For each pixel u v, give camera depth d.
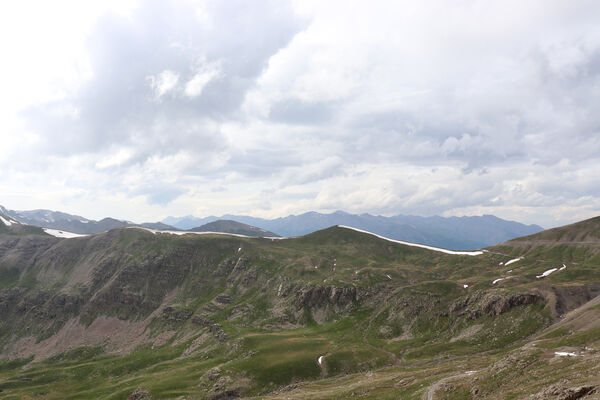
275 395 135.38
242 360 169.00
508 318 167.75
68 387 191.25
